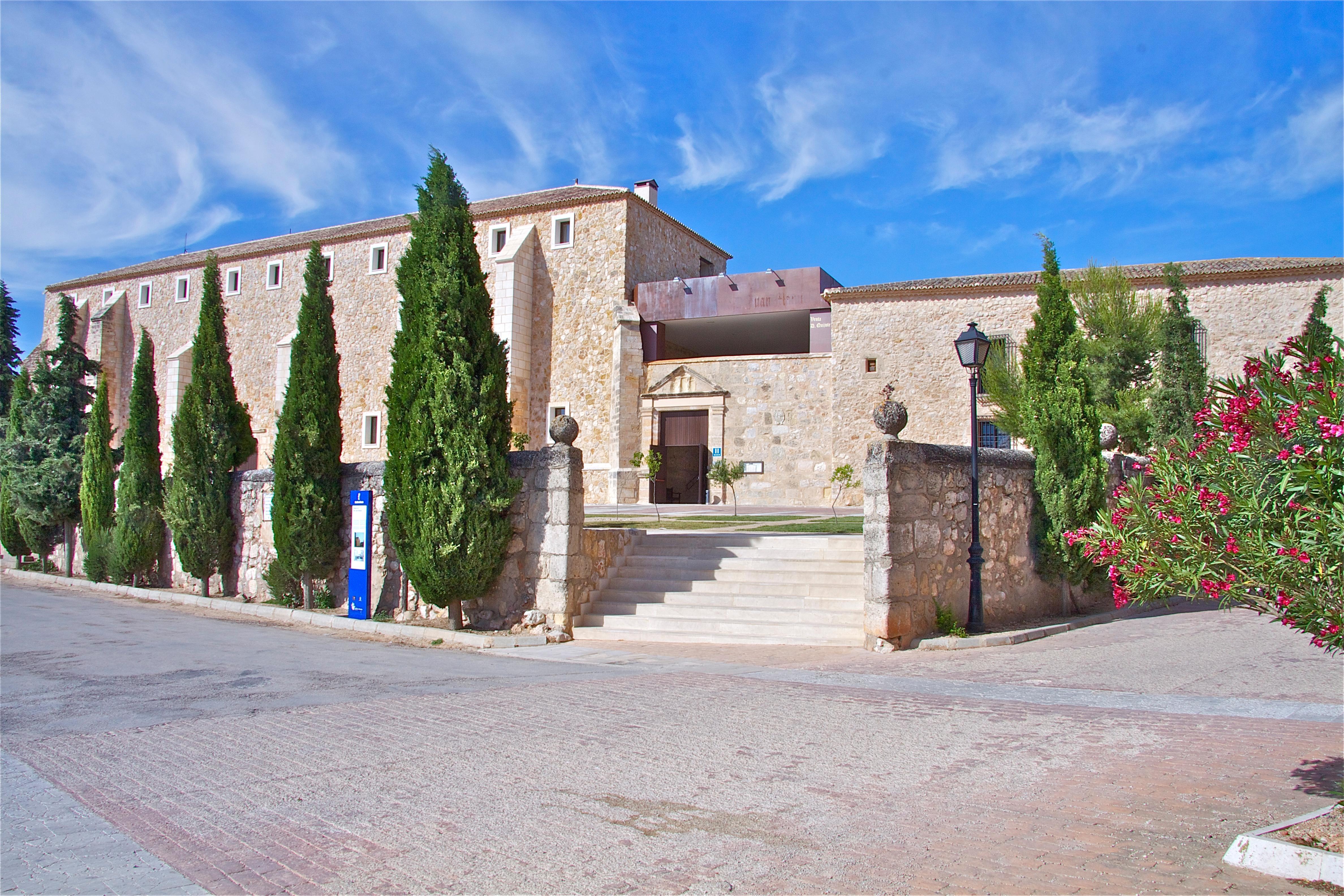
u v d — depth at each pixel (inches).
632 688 307.0
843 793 185.9
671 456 1488.7
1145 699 275.6
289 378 554.3
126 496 696.4
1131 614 500.4
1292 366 155.8
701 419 1325.0
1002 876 142.3
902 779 195.5
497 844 159.8
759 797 184.1
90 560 756.0
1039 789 186.4
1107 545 167.9
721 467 1205.7
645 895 137.4
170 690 311.1
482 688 309.3
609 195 1393.9
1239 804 175.2
